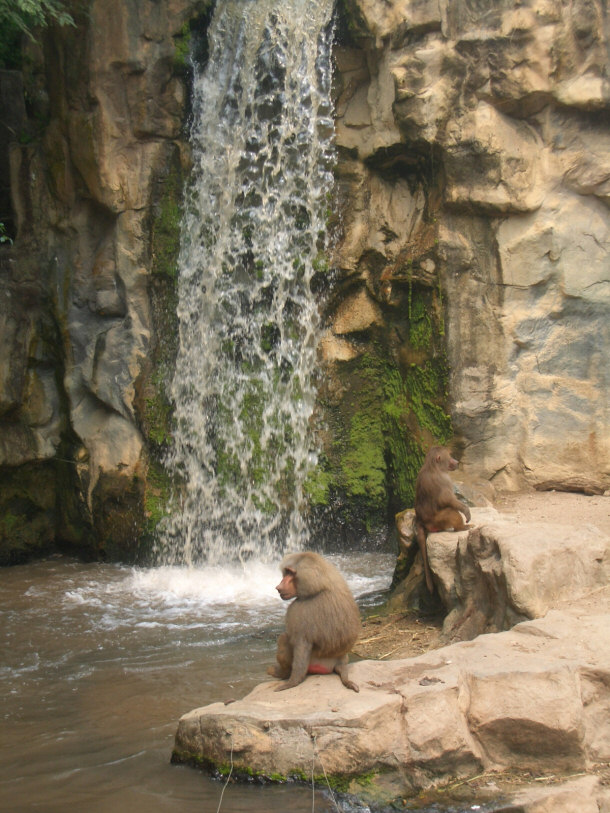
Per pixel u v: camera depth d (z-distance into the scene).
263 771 4.77
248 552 11.77
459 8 10.34
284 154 11.70
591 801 4.38
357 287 11.71
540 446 10.82
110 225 12.01
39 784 5.03
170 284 11.86
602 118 10.57
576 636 5.54
